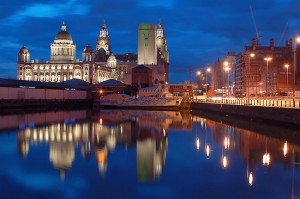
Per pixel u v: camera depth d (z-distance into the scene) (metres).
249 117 91.56
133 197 27.80
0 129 75.00
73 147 50.72
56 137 62.00
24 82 177.50
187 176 33.75
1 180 32.50
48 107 185.12
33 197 27.88
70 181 32.22
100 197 27.84
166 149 48.84
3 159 41.66
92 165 38.53
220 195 28.14
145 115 125.94
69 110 165.75
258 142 53.66
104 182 31.86
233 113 105.56
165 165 38.34
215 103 129.25
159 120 101.19
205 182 31.66
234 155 43.66
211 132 68.50
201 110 153.88
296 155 43.09
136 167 37.56
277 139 56.50
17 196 28.09
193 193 28.62
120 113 139.75
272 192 28.64
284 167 36.91
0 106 154.88
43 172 35.41
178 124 87.50
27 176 33.91
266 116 80.56
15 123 90.06
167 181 32.12
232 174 34.28
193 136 62.75
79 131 71.56
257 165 37.94
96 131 71.56
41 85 185.38
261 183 31.09
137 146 51.72
